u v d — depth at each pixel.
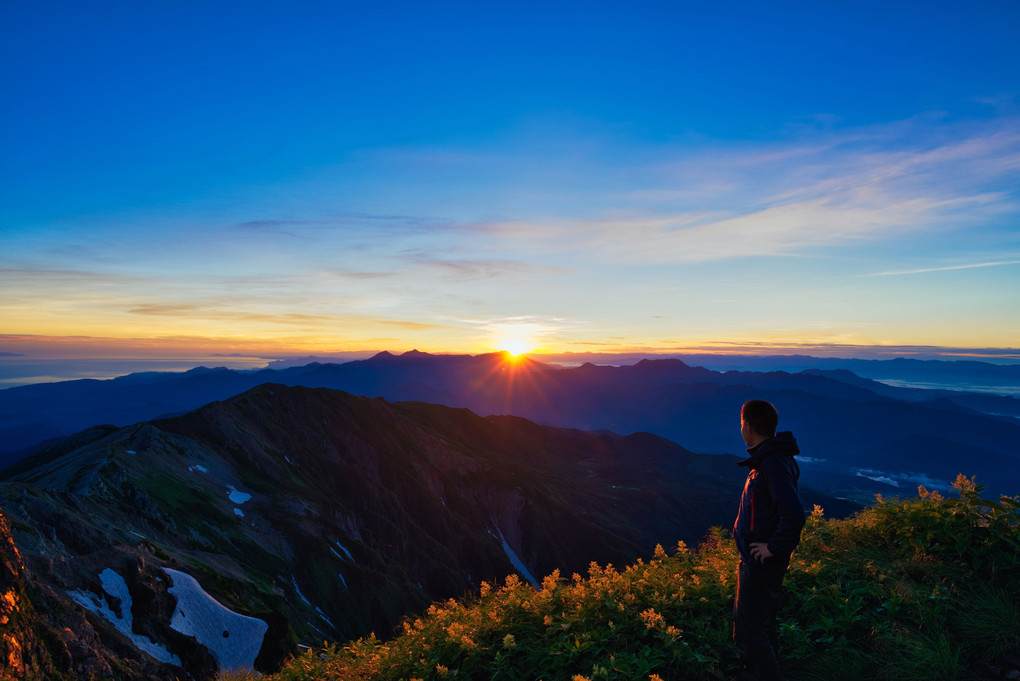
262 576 54.66
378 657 7.43
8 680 10.26
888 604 5.46
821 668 4.93
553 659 5.79
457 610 7.81
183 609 31.70
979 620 5.07
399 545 94.88
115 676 17.17
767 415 4.59
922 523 6.66
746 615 4.59
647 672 5.10
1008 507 6.22
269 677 9.86
